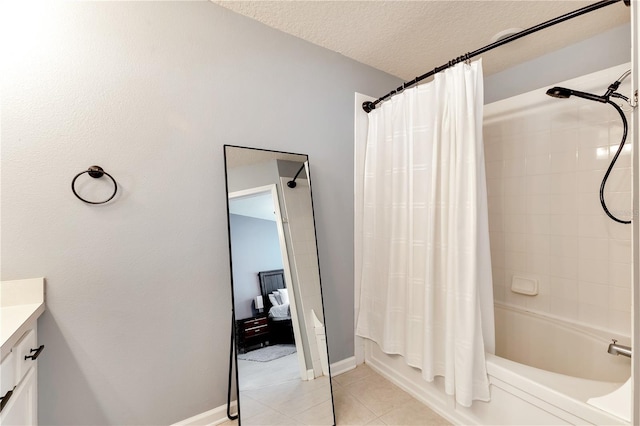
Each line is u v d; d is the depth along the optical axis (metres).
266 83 1.67
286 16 1.60
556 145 1.87
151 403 1.33
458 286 1.33
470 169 1.34
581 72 1.83
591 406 0.98
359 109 2.07
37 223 1.11
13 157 1.07
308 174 1.80
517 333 2.01
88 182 1.19
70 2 1.16
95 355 1.21
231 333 1.53
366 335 1.98
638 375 0.74
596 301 1.70
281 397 1.46
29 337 0.99
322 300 1.74
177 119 1.39
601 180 1.68
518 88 2.14
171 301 1.38
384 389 1.78
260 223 1.58
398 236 1.73
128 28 1.27
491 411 1.30
